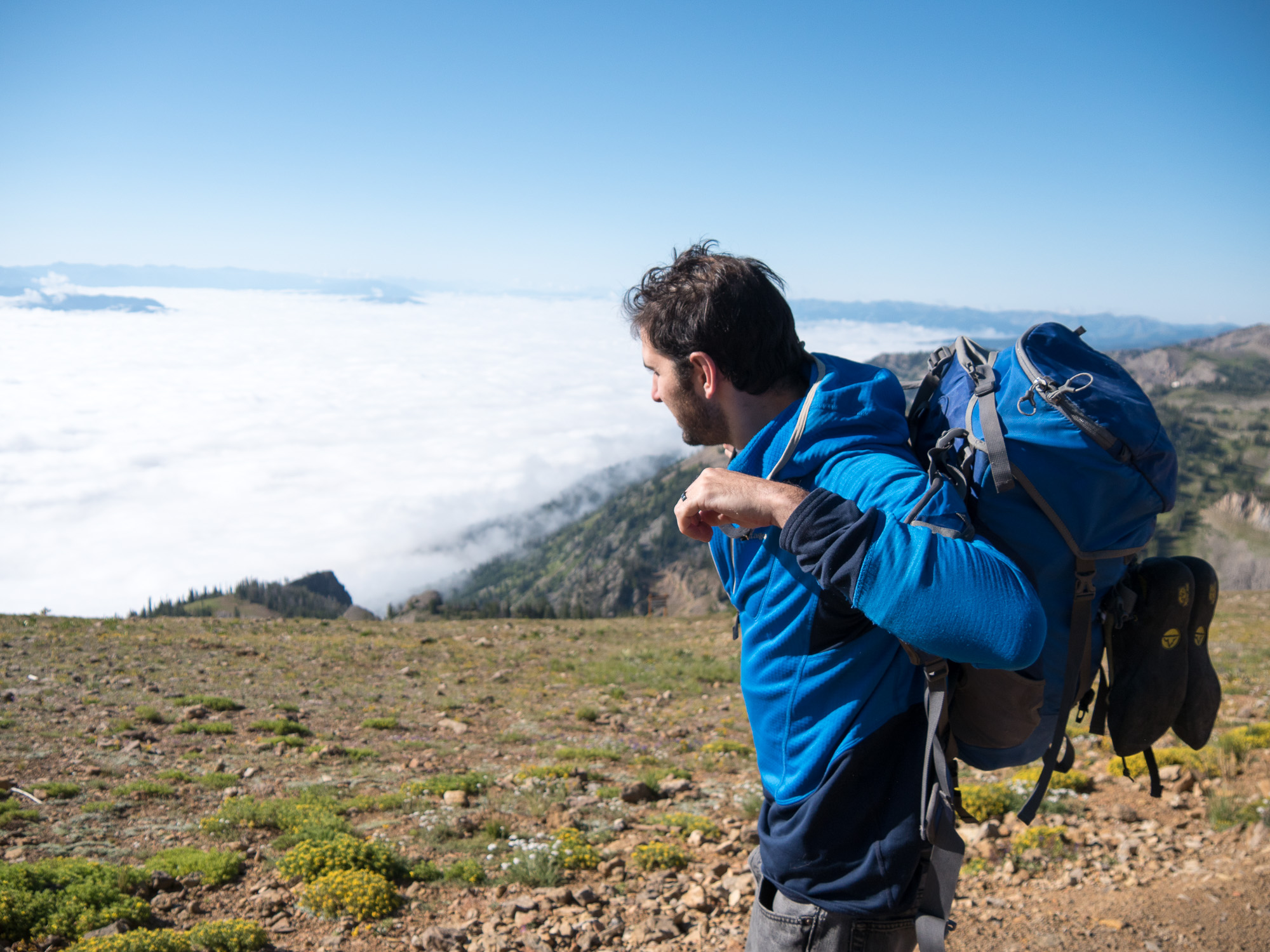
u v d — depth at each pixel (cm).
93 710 1283
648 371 154
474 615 16325
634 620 4141
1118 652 146
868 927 131
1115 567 135
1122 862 499
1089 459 121
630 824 718
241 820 702
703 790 863
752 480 128
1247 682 1298
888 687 133
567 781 876
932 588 106
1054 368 128
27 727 1126
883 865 127
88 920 465
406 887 553
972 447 128
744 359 137
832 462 129
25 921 460
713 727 1384
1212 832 536
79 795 796
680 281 142
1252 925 389
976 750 145
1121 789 657
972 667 129
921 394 153
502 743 1210
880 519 112
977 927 423
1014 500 126
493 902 516
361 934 473
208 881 547
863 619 130
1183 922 402
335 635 2797
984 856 531
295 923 488
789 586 132
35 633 2198
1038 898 457
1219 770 656
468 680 1948
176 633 2469
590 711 1461
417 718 1419
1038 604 113
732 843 624
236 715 1320
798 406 137
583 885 552
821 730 133
